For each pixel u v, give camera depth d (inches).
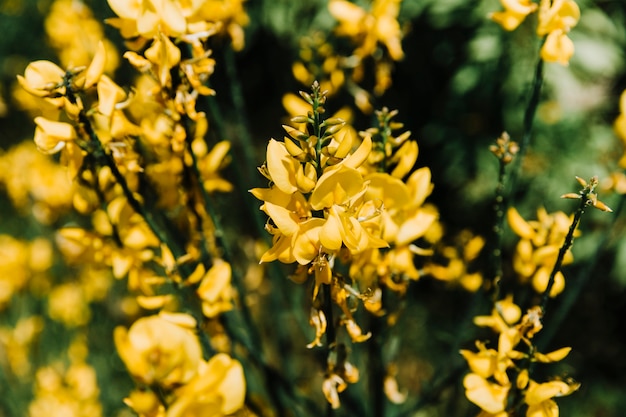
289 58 33.8
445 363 16.9
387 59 16.6
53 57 33.6
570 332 34.5
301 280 11.4
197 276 13.1
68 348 27.2
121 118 12.9
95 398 22.7
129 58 12.4
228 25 15.8
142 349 9.3
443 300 30.3
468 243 17.1
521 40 27.1
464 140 30.6
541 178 29.5
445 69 31.5
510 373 12.9
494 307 14.2
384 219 12.6
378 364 14.9
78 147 12.3
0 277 24.2
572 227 11.5
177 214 15.1
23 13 34.6
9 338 25.1
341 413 16.8
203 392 9.3
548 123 29.5
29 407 24.0
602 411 31.9
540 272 13.6
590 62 27.7
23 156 27.8
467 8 28.3
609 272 31.1
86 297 26.1
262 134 39.1
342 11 16.0
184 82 12.7
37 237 28.1
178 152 13.5
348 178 10.0
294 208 10.4
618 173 14.2
